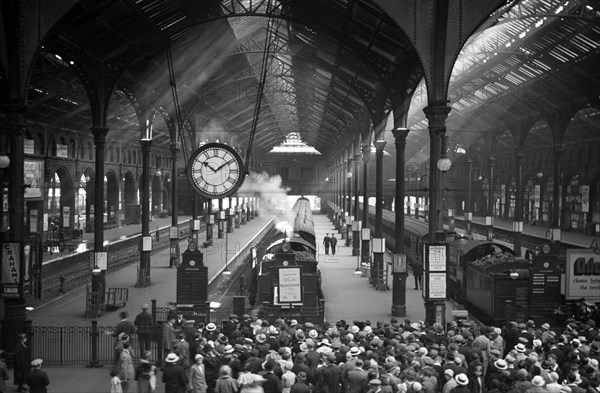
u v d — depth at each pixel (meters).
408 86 27.91
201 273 23.22
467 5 19.83
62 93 39.41
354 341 15.70
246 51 37.56
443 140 20.47
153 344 19.41
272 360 12.60
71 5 19.95
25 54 19.94
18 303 19.95
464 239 37.53
